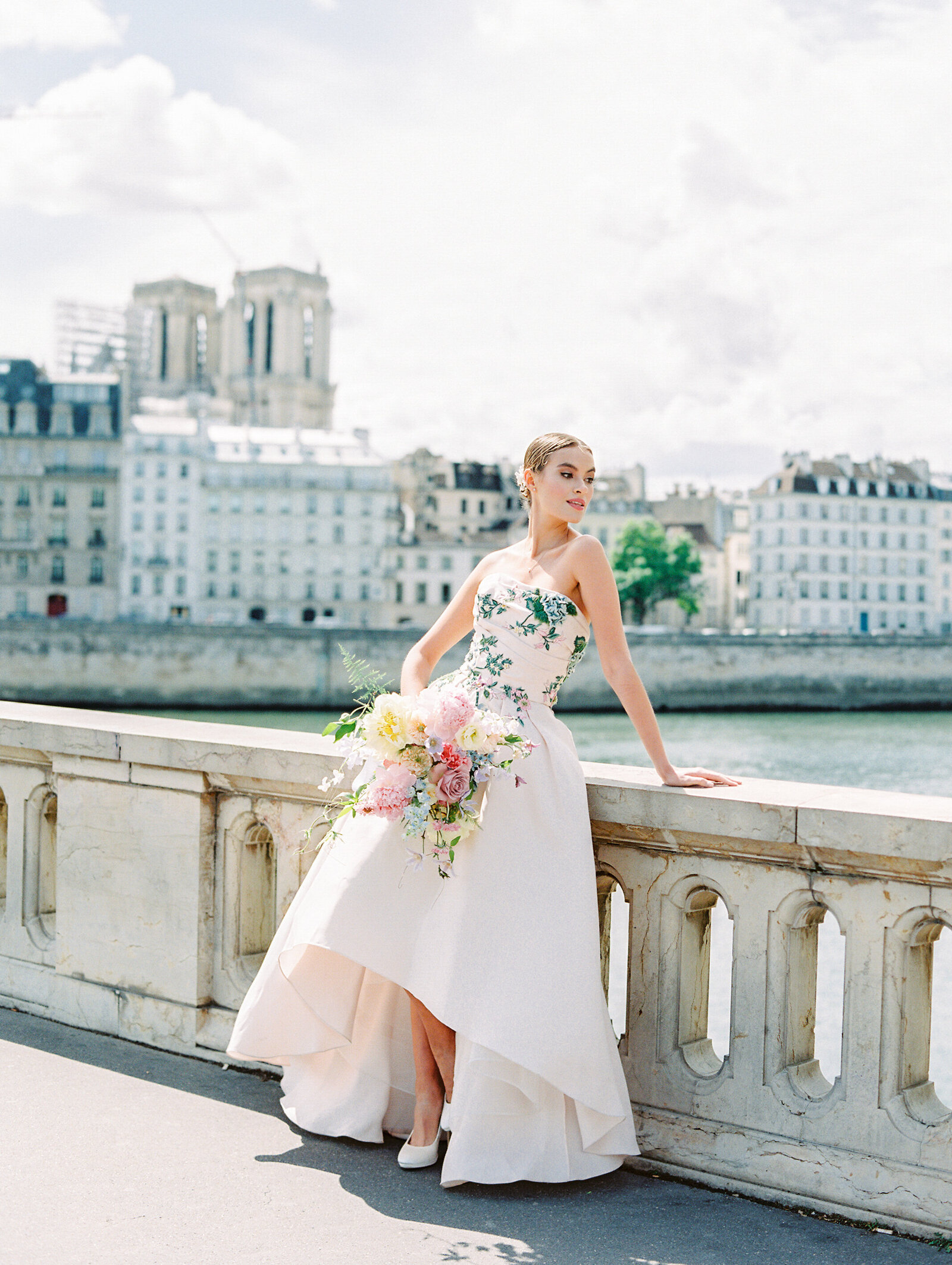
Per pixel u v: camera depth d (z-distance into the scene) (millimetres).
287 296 131375
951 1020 12875
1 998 4688
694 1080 3295
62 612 86938
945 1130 2848
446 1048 3256
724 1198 3137
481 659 3350
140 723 4453
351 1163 3266
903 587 114688
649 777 3537
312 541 91250
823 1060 11492
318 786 3754
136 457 87938
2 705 5055
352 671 3367
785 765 42125
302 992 3414
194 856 4086
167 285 134125
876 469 115938
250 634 60156
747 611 115875
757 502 114250
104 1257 2689
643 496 116438
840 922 3035
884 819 2859
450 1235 2852
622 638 3314
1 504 86250
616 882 3537
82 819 4395
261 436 95000
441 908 3184
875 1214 2941
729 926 16906
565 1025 3037
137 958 4250
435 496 109375
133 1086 3797
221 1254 2721
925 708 71375
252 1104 3670
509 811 3186
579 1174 3189
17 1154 3248
